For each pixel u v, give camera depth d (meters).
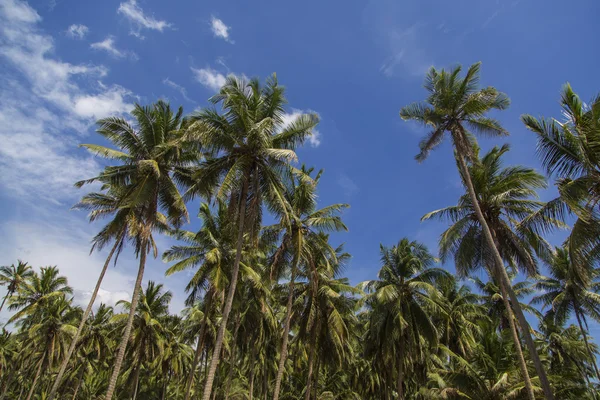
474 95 17.30
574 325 37.72
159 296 36.97
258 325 33.38
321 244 23.94
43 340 39.97
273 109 18.61
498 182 19.14
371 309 29.77
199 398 48.38
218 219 27.30
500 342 21.11
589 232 13.73
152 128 22.02
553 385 18.00
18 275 43.03
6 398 56.72
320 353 30.20
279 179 18.98
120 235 22.78
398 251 26.58
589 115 13.90
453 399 18.88
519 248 18.78
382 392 36.88
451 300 35.34
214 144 17.81
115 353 47.75
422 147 19.38
